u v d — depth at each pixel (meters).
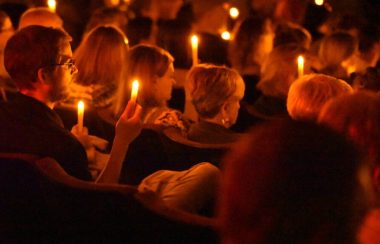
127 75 6.50
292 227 2.17
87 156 5.18
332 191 2.16
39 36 4.93
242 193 2.22
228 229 2.28
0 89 7.23
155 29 11.12
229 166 2.28
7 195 3.88
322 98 5.10
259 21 10.42
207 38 10.81
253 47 10.30
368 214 2.22
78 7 14.60
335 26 11.48
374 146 3.62
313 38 14.12
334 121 3.74
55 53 4.93
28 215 3.89
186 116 7.18
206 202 4.31
